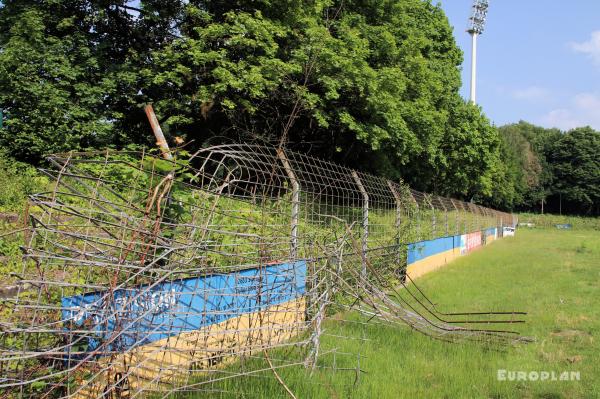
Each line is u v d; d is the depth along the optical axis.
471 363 5.94
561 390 5.16
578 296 10.78
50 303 3.91
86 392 3.77
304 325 5.71
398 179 25.70
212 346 4.89
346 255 7.06
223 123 16.02
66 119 13.24
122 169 5.13
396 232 11.16
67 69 13.33
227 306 5.22
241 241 5.92
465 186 35.38
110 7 15.79
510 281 12.87
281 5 14.92
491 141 35.22
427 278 13.14
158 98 15.21
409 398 4.77
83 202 4.97
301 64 14.34
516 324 8.07
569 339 7.21
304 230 7.05
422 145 21.34
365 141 16.19
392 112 16.52
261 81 13.26
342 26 16.09
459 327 7.53
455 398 4.83
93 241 4.00
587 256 21.00
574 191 83.56
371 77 15.36
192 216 5.16
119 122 15.62
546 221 74.00
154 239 4.21
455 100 29.86
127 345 3.96
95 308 3.79
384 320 7.42
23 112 12.74
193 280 4.79
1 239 6.22
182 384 4.43
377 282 8.99
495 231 35.72
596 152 84.00
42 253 3.77
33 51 12.95
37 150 12.64
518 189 74.62
